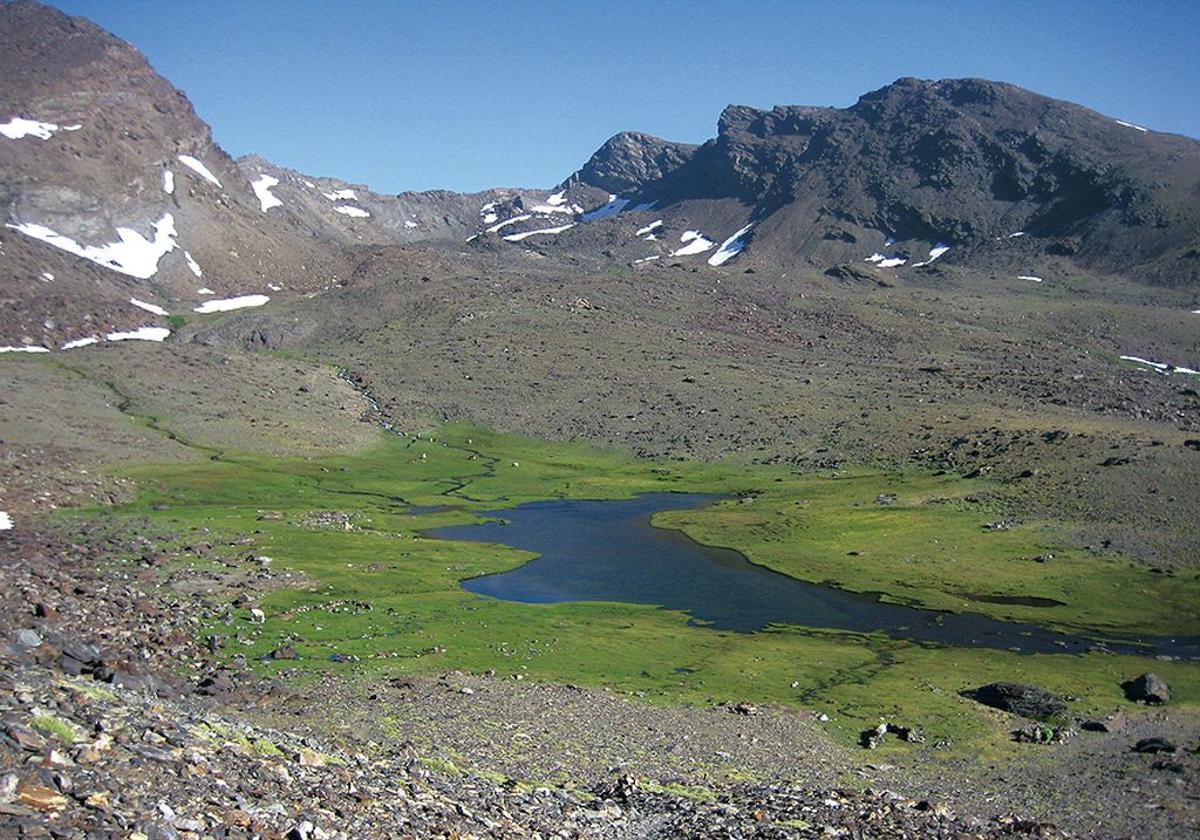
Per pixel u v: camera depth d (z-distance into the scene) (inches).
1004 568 4626.0
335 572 3991.1
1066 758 2386.8
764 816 1672.0
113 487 5472.4
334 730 1931.6
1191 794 2127.2
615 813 1610.5
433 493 6678.2
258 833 948.0
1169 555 4658.0
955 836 1644.9
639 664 3088.1
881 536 5255.9
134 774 978.7
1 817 782.5
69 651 1788.9
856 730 2561.5
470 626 3353.8
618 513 6136.8
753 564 4813.0
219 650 2635.3
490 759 1907.0
